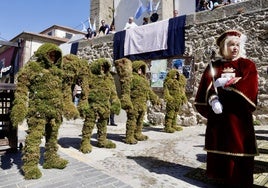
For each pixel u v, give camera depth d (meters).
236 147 3.26
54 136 4.44
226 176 3.35
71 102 4.76
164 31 10.93
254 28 8.92
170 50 10.70
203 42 10.00
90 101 5.73
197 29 10.20
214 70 3.60
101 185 3.63
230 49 3.48
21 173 4.10
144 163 4.81
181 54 10.46
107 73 6.00
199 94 3.70
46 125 4.34
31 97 4.07
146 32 11.50
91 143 6.54
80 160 4.90
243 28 9.16
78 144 6.46
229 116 3.36
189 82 10.12
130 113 6.52
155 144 6.46
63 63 4.74
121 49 12.46
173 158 5.14
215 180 3.86
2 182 3.72
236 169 3.31
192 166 4.62
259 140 6.18
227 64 3.52
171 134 8.01
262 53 8.70
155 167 4.56
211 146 3.47
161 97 10.88
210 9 10.55
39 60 4.16
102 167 4.55
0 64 17.58
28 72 4.01
